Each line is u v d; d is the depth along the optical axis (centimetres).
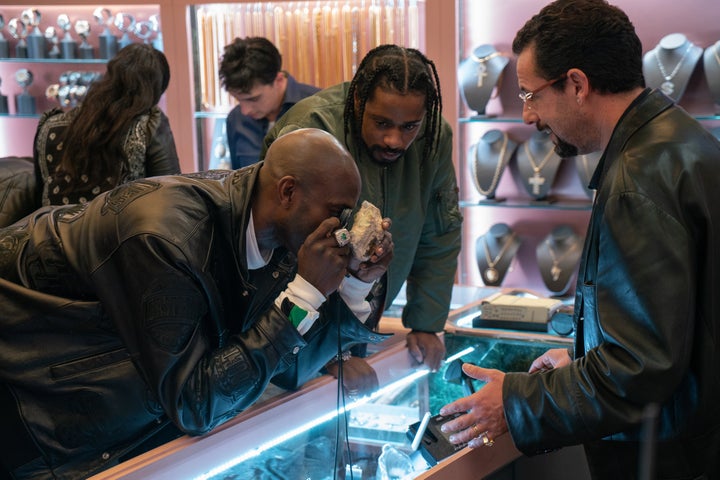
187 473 153
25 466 160
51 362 158
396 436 179
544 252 390
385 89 179
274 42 432
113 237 150
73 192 252
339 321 170
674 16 380
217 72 437
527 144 401
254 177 157
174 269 146
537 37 159
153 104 265
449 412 165
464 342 219
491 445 171
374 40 419
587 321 163
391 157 189
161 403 150
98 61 453
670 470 158
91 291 156
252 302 165
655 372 143
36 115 468
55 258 158
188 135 436
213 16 434
